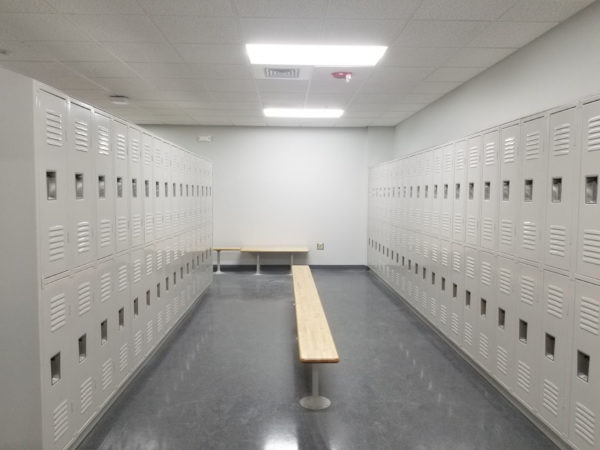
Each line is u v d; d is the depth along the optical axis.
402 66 4.57
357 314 5.69
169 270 4.61
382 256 7.52
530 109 3.89
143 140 3.74
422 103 6.43
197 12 3.24
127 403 3.20
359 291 7.02
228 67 4.62
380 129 8.62
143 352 3.76
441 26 3.50
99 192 2.88
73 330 2.50
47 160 2.21
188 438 2.74
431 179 4.95
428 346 4.49
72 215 2.48
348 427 2.88
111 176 3.05
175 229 4.84
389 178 6.98
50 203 2.24
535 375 2.87
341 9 3.18
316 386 3.19
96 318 2.81
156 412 3.07
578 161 2.43
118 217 3.18
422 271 5.30
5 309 2.14
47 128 2.20
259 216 8.78
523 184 3.01
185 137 8.59
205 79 5.11
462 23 3.44
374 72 4.79
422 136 6.88
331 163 8.77
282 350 4.34
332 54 4.18
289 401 3.25
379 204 7.71
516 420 2.98
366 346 4.48
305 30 3.58
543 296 2.78
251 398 3.30
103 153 2.91
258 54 4.19
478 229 3.72
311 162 8.75
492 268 3.48
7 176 2.11
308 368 3.89
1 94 2.08
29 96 2.08
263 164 8.73
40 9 3.20
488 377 3.62
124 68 4.67
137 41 3.85
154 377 3.67
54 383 2.29
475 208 3.78
